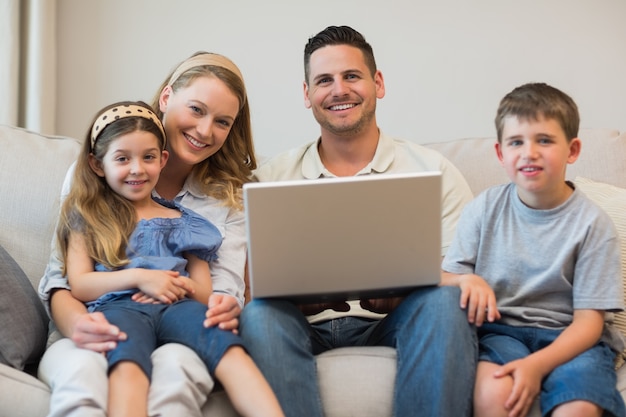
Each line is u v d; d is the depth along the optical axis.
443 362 1.48
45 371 1.52
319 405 1.50
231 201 1.95
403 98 2.71
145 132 1.78
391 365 1.56
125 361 1.45
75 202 1.77
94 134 1.80
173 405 1.42
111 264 1.70
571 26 2.70
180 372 1.45
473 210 1.74
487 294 1.59
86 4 2.64
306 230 1.48
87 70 2.64
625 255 1.77
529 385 1.45
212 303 1.61
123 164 1.77
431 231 1.50
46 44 2.52
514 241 1.67
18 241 1.93
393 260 1.52
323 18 2.70
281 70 2.71
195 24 2.68
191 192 1.97
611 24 2.70
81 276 1.69
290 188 1.44
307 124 2.71
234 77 1.94
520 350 1.56
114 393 1.42
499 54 2.71
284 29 2.70
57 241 1.77
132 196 1.78
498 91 2.71
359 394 1.53
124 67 2.66
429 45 2.71
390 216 1.48
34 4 2.49
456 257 1.73
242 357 1.50
